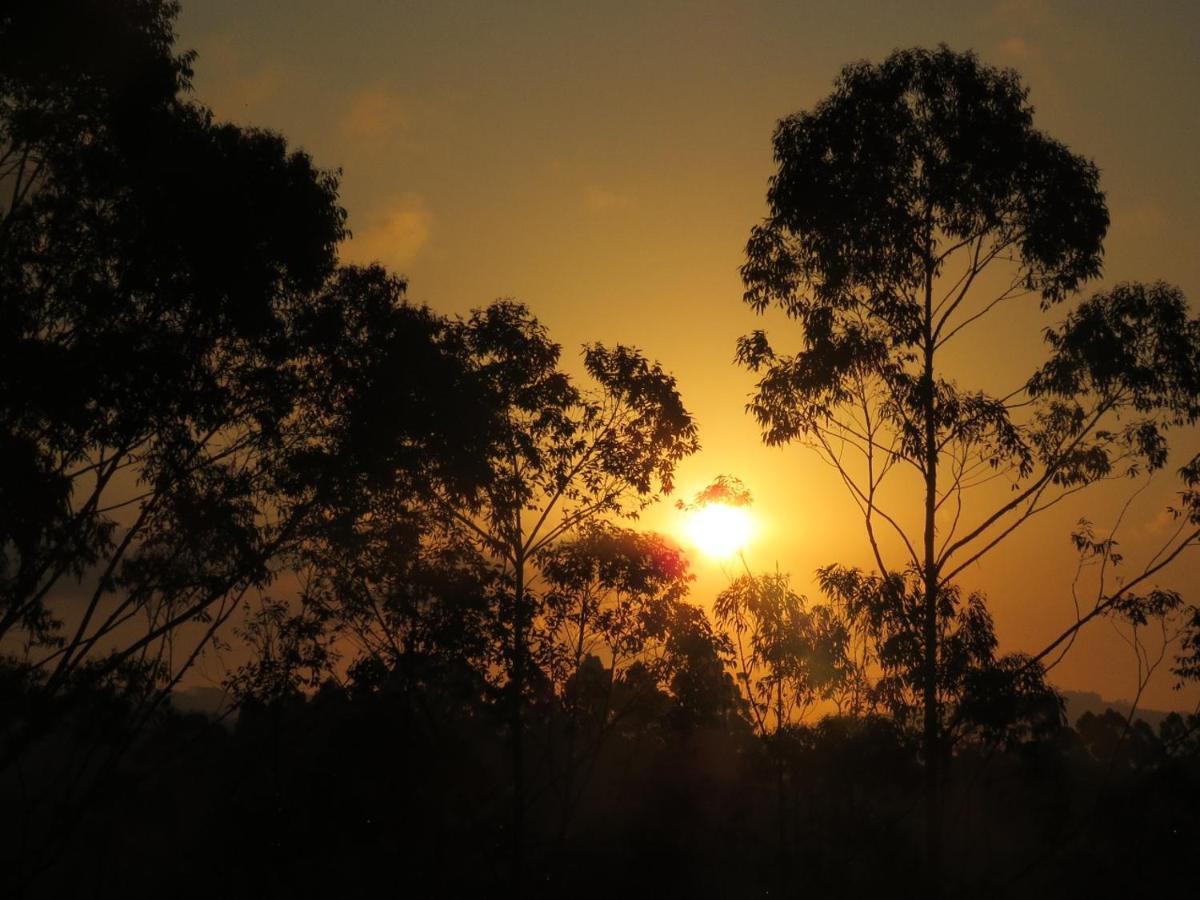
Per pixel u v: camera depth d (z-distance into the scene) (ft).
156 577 80.89
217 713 89.66
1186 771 76.18
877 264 81.05
